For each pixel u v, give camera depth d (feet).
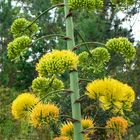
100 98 13.16
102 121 27.63
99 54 16.76
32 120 13.91
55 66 13.25
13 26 16.60
